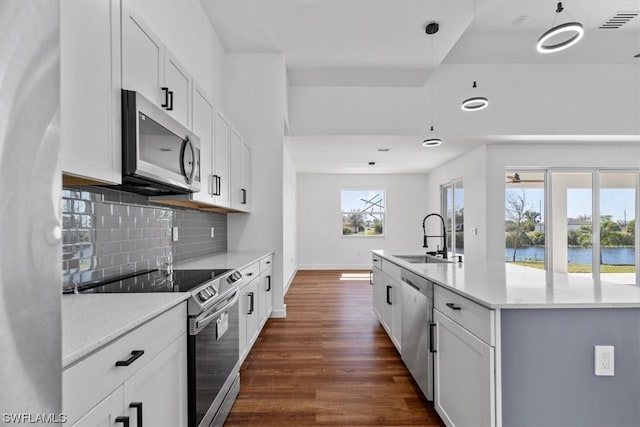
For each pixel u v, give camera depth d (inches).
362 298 195.6
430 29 136.3
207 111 96.7
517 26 150.7
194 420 54.9
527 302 51.9
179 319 52.2
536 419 51.8
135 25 57.9
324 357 110.0
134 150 53.6
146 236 86.4
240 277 88.4
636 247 210.8
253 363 105.3
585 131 189.0
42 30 22.6
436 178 296.8
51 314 23.1
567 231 210.5
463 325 61.6
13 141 20.7
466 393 60.6
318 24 134.8
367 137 193.6
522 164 207.6
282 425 73.1
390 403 82.0
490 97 190.7
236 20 131.6
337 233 324.2
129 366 38.0
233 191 125.3
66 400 28.4
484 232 207.6
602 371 52.1
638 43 166.2
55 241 23.4
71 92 41.2
